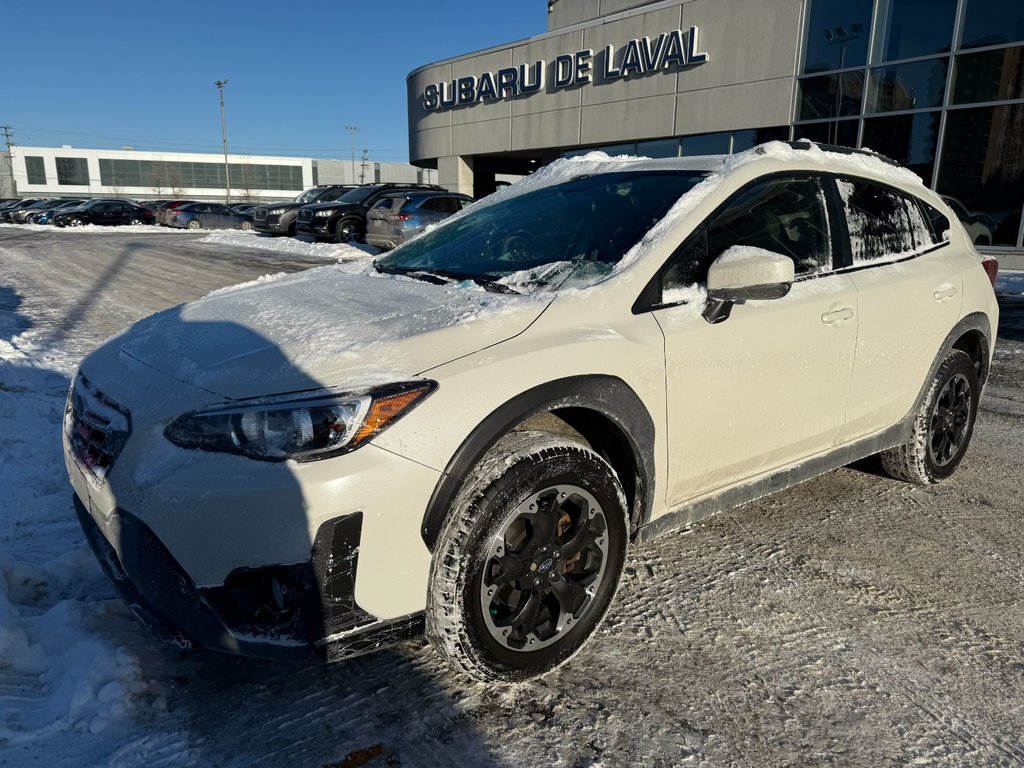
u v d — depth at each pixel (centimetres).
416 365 207
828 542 331
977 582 298
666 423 249
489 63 2264
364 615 197
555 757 200
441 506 201
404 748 202
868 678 238
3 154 8975
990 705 226
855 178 340
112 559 223
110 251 1923
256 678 229
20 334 749
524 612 220
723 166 299
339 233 1862
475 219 349
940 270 365
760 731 212
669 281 259
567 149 2180
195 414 198
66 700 211
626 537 243
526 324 228
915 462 378
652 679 234
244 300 278
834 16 1523
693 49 1756
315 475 187
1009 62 1296
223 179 9081
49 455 400
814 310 293
